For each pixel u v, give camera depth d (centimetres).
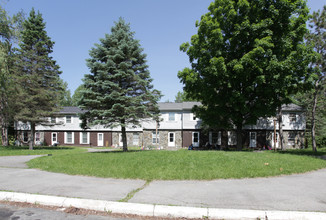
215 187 609
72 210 462
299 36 1355
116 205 458
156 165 857
